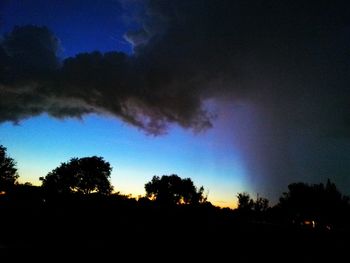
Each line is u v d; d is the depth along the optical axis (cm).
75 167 7831
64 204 4547
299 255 2797
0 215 3428
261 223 4197
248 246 3000
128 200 5431
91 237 2767
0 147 5347
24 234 2623
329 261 2652
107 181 8006
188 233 3409
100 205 4678
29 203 4278
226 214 4731
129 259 2008
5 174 5253
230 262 2272
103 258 1961
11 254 1836
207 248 2717
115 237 2862
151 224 3759
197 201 9200
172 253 2362
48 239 2486
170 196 8969
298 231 3800
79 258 1897
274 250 2917
